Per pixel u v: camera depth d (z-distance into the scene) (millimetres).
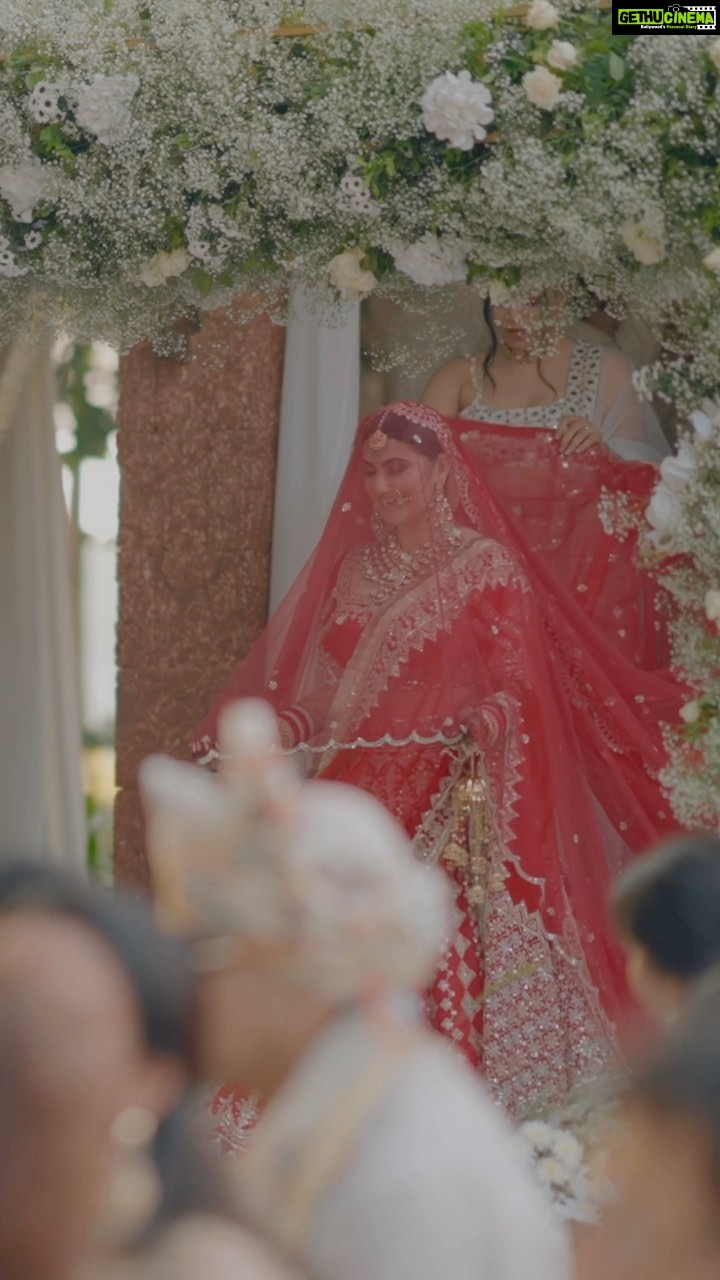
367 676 4043
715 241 3354
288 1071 1706
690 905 2104
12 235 3781
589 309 3697
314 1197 1635
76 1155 1282
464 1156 1637
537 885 3873
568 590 4203
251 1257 1319
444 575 4062
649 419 4730
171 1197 1354
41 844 5172
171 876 1663
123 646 5000
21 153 3670
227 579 4934
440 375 4754
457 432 4477
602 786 4039
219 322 4887
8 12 3678
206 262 3672
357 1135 1654
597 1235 1920
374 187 3469
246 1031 1689
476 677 3973
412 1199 1603
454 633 4004
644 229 3338
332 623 4164
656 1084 1487
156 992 1376
